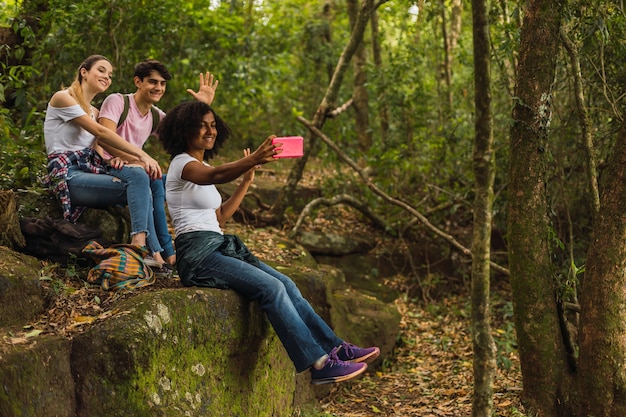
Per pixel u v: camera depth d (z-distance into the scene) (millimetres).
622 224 4094
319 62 10633
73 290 3840
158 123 4629
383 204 7844
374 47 9031
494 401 4828
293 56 10680
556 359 4363
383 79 8539
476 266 3910
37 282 3605
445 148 7902
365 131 9062
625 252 4094
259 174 8352
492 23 5992
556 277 4457
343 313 5809
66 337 3312
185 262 3926
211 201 3988
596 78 5707
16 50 5484
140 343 3350
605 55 5539
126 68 6812
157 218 4410
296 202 7594
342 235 7352
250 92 8523
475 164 3926
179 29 7711
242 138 9594
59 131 4285
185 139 3926
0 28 5684
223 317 3848
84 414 3207
